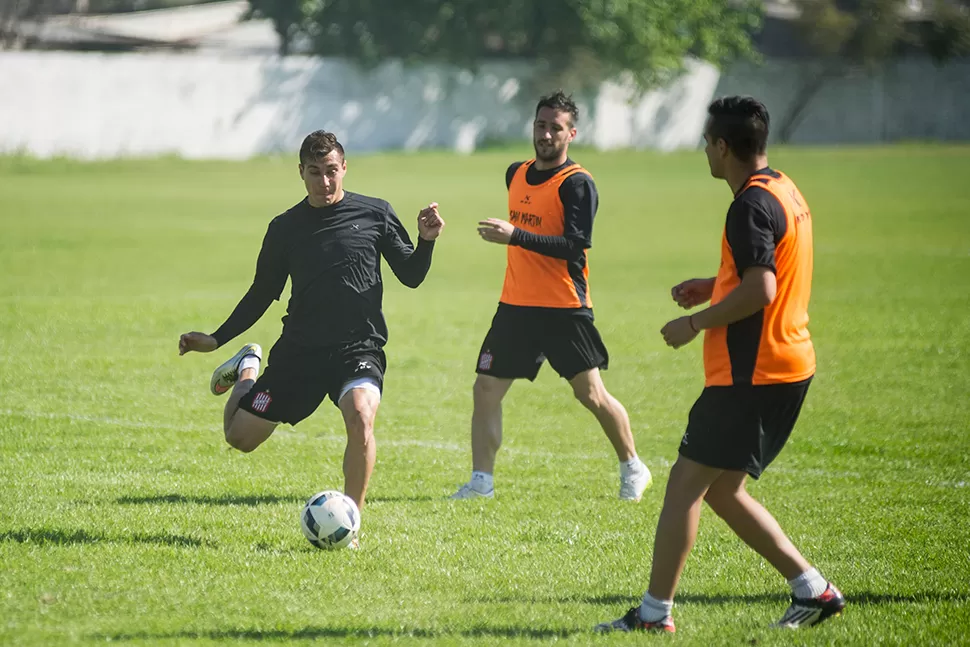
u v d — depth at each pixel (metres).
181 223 103.12
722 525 25.98
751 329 17.86
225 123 196.12
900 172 155.75
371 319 23.92
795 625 18.72
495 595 20.44
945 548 23.88
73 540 22.81
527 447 34.34
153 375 42.75
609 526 25.50
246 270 75.38
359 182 143.75
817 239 91.56
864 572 22.08
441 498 28.00
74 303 60.19
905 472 31.30
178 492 27.36
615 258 83.44
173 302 61.25
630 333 54.81
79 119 182.50
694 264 80.25
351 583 20.72
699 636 18.25
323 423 36.62
